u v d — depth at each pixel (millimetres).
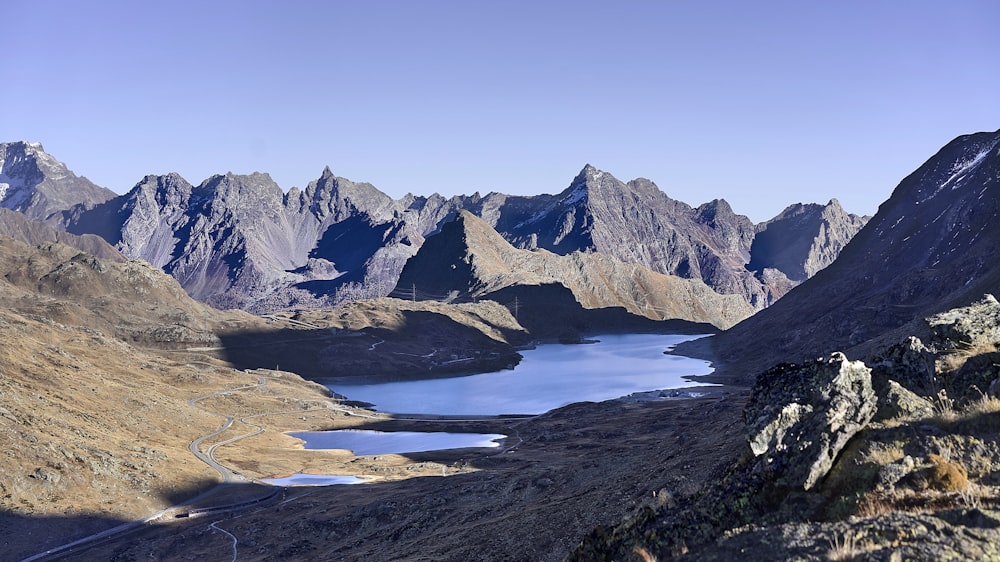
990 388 20438
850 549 13352
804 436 19141
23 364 168000
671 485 46969
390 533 83188
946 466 16391
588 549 21188
